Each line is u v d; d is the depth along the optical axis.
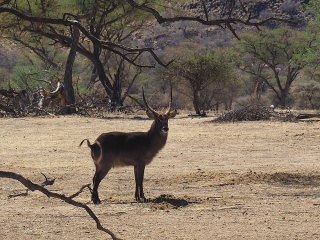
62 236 16.70
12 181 25.30
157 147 21.39
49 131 43.41
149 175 26.61
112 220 18.55
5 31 59.00
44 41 81.50
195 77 63.97
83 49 62.75
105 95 70.31
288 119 49.38
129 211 19.73
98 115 57.78
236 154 32.88
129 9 66.06
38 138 39.84
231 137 39.09
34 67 77.19
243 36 88.38
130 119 53.12
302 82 103.44
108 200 21.45
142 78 94.56
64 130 43.97
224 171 27.44
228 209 19.95
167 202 20.98
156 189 23.64
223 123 47.53
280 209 19.94
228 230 17.20
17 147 35.97
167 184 24.53
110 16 67.94
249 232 16.97
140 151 21.20
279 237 16.42
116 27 71.94
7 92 23.72
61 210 19.94
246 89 98.44
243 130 42.44
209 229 17.34
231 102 85.31
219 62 65.62
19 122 48.28
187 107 84.12
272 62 89.50
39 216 19.09
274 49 88.44
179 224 17.95
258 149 34.53
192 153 33.19
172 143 36.97
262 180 24.95
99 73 65.44
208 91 76.75
